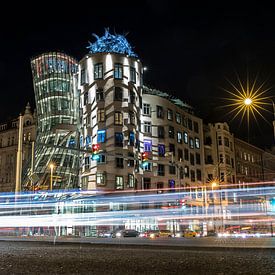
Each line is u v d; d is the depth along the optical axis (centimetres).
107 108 6172
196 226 6731
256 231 6038
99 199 5825
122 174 5975
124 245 1667
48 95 7431
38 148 7119
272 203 5091
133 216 5956
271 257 1043
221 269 791
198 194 7331
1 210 5616
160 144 6888
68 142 6806
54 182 6481
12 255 1202
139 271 783
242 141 9619
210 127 8594
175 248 1477
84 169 6069
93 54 6481
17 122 8725
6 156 8456
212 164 8262
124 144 6106
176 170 6994
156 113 6988
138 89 6638
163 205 6431
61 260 1023
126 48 6850
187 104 8694
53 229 5603
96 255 1201
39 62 7631
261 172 10344
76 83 7269
